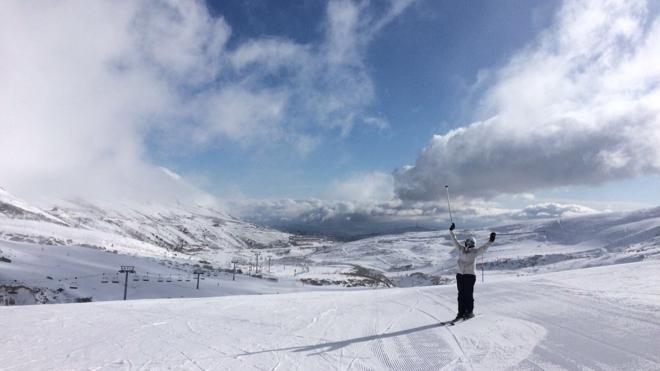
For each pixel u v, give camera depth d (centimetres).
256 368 465
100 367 471
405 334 638
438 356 493
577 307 762
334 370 454
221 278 9206
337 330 689
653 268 1560
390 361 485
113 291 5831
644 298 797
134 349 556
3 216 17162
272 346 574
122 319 797
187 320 791
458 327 670
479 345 534
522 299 942
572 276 1526
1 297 3772
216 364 483
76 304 1034
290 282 10444
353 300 1125
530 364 433
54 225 16988
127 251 13662
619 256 11069
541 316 705
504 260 16288
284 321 781
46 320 776
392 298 1155
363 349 548
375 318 805
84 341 603
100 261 8088
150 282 6856
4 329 690
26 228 14800
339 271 16712
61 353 534
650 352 441
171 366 475
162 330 690
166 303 1059
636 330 541
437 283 12675
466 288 746
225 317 827
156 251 17312
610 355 442
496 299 989
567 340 520
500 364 443
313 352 537
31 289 4506
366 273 16650
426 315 829
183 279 7831
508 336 573
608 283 1155
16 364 482
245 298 1192
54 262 7100
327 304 1039
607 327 573
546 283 1295
